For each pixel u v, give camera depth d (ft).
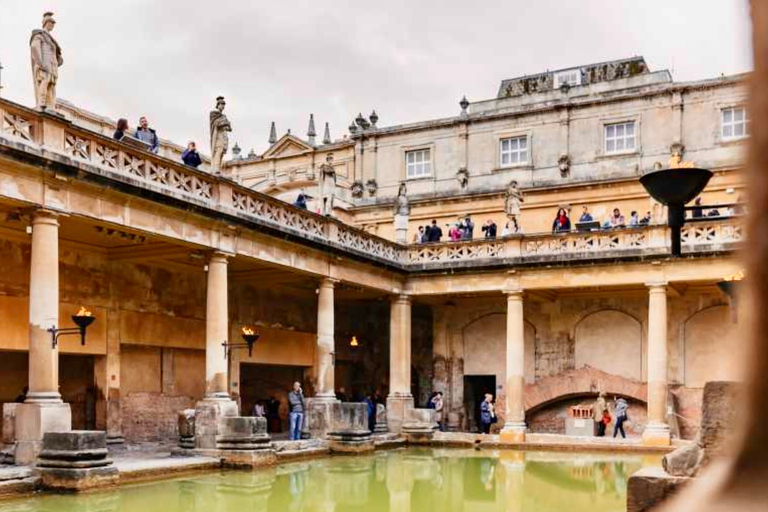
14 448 61.62
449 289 118.01
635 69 143.54
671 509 2.92
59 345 83.30
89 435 60.03
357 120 155.84
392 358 119.03
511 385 112.68
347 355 134.62
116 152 72.23
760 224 2.81
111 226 72.59
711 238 103.55
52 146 65.57
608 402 121.80
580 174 132.87
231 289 108.47
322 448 92.89
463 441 111.34
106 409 88.58
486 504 58.08
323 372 102.01
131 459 73.97
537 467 82.94
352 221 147.84
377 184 149.38
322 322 103.04
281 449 87.56
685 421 114.73
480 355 130.62
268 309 115.85
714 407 24.63
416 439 113.19
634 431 120.06
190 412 80.12
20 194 63.41
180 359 101.30
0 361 87.20
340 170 156.46
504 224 136.36
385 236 145.48
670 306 118.01
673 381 116.67
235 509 53.16
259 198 90.89
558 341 125.39
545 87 150.30
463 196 139.03
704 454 24.44
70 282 85.25
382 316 138.62
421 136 146.51
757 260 2.81
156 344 96.17
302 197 112.27
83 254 87.04
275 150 165.27
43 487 58.49
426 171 146.00
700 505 2.84
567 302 125.39
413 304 136.67
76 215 68.08
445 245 119.34
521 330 113.60
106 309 89.56
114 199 71.92
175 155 135.74
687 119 126.11
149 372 96.27
